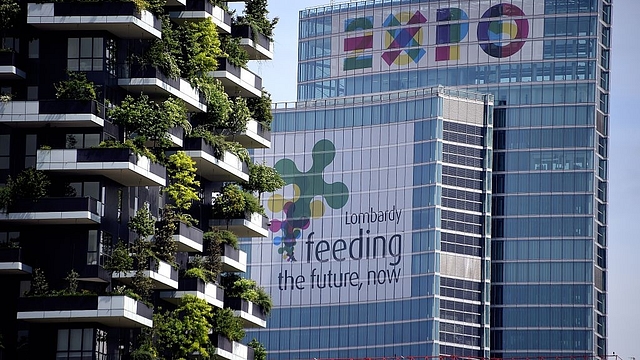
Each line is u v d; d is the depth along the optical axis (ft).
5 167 467.93
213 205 533.96
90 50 474.49
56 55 474.08
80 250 462.60
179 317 488.02
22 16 473.67
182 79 495.41
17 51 474.49
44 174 461.78
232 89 541.34
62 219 457.68
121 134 476.13
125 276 463.83
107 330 468.34
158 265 471.62
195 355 487.20
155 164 472.85
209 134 507.30
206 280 499.51
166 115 477.36
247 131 535.60
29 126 468.34
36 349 460.14
